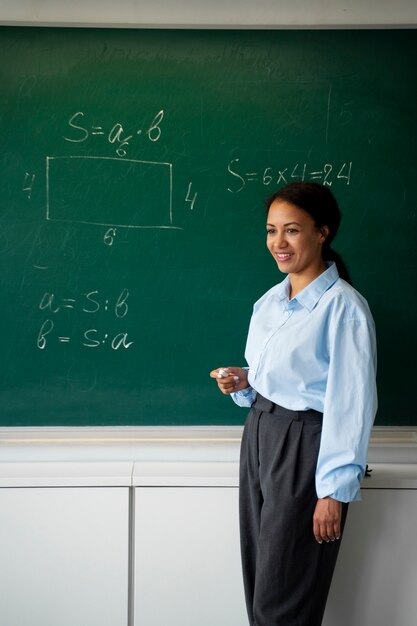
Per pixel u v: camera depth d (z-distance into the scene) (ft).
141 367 7.20
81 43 6.89
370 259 7.14
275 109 6.99
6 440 7.18
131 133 6.99
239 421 7.27
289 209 5.56
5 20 6.82
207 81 6.96
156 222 7.09
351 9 6.89
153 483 6.85
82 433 7.22
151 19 6.87
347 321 5.46
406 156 7.05
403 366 7.22
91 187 7.03
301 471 5.59
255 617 5.71
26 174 6.99
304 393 5.63
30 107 6.93
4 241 7.05
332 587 6.85
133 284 7.14
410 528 6.77
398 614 6.86
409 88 6.99
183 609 6.97
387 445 7.20
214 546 6.91
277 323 5.97
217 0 6.85
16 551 6.87
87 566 6.89
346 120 7.01
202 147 7.02
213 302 7.16
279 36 6.93
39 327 7.14
